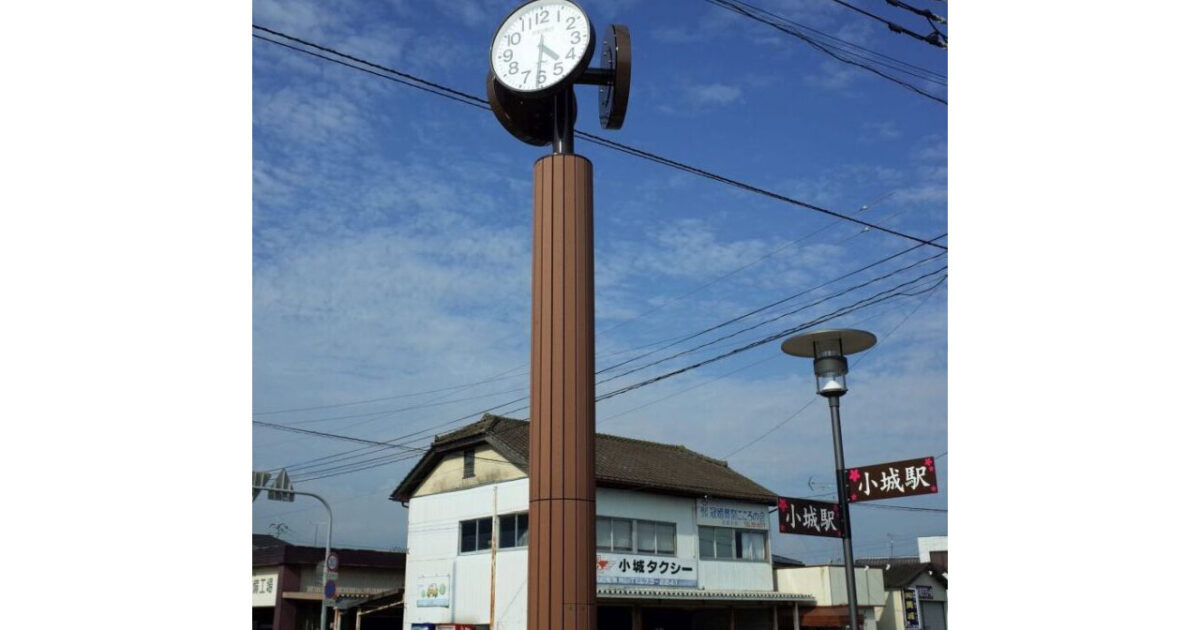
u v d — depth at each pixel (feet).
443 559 70.54
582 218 23.24
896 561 116.98
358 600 73.20
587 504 21.40
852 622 26.53
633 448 77.56
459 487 70.85
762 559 75.51
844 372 28.68
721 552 72.43
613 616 72.18
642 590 62.90
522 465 64.90
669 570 67.46
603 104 26.27
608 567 63.57
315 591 78.74
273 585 78.07
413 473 74.33
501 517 66.54
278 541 83.66
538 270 23.02
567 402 21.84
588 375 22.27
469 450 70.79
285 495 64.85
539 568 20.98
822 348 28.89
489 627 65.00
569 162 23.50
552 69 23.59
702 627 77.10
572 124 24.39
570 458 21.50
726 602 67.67
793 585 74.84
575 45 23.57
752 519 75.77
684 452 83.46
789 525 25.63
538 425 21.89
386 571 84.28
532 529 21.36
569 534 21.03
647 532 67.41
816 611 72.64
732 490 74.64
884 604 76.84
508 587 64.28
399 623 82.89
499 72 24.09
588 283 22.94
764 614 73.97
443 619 68.80
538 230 23.27
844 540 27.25
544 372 22.18
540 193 23.52
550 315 22.50
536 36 24.08
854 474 27.22
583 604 20.68
